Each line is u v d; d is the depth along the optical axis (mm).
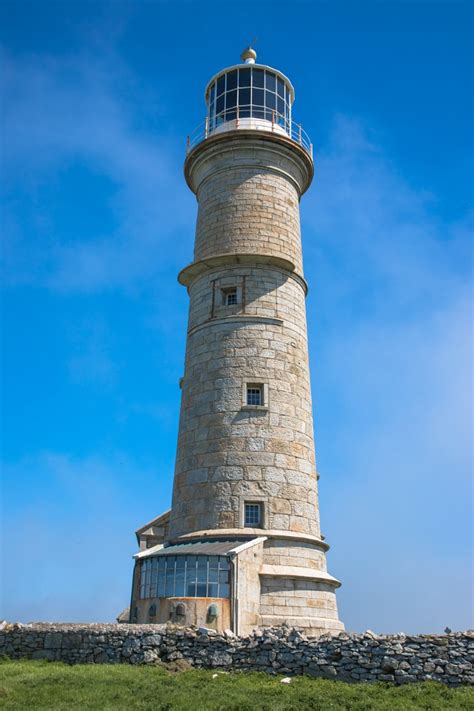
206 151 33156
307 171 34312
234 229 31078
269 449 27125
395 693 17109
